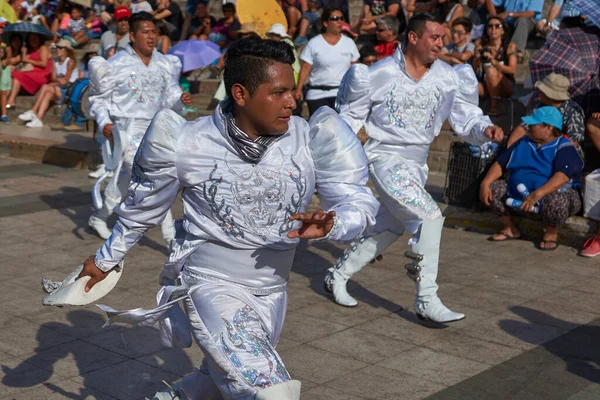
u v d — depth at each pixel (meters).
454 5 11.20
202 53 11.59
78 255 6.37
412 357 4.38
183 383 2.92
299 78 9.10
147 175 2.63
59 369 4.11
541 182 6.64
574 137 6.88
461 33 9.87
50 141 11.20
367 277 5.90
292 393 2.41
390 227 5.07
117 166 6.38
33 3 17.05
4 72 13.64
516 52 10.41
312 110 9.10
